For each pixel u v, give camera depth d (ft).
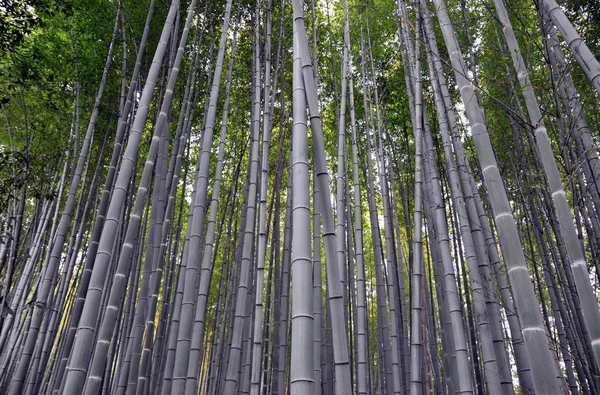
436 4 11.59
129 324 20.31
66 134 23.62
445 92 14.99
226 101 19.25
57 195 22.15
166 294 21.83
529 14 15.10
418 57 16.74
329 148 29.37
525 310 7.49
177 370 12.06
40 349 19.03
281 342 19.25
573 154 11.05
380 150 20.93
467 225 13.32
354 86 28.02
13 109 22.44
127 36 22.53
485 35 17.15
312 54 21.76
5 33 15.65
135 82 16.34
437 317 28.43
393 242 20.42
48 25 21.85
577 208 10.88
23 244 22.09
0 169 16.53
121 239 21.63
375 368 32.81
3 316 15.85
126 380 15.07
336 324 7.34
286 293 19.84
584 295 8.04
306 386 6.08
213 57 25.29
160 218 15.35
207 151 15.28
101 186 26.40
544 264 18.22
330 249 7.70
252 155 17.29
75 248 21.20
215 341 25.49
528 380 12.28
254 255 23.75
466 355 11.98
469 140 20.83
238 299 15.01
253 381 13.20
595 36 12.32
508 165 19.12
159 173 15.58
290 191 20.97
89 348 9.23
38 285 20.81
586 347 14.88
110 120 22.72
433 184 14.92
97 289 9.73
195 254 13.74
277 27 24.58
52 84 19.58
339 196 16.93
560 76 10.95
